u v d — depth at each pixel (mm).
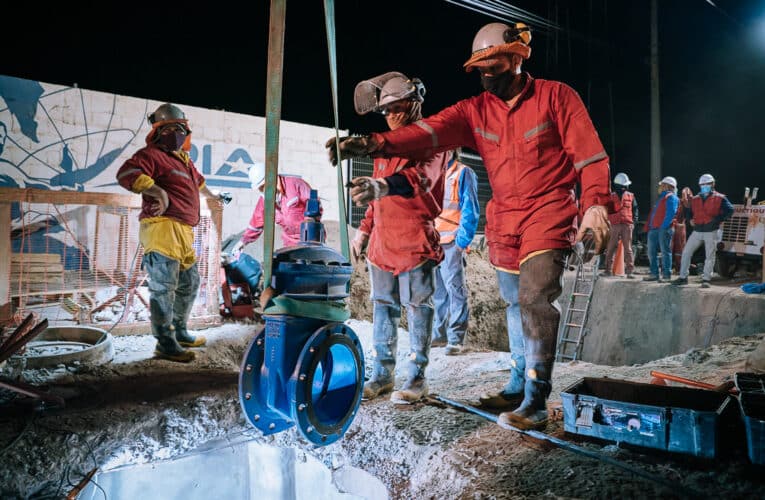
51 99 7891
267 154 1897
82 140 8109
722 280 11516
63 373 4219
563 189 2852
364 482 3027
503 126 2904
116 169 8367
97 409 3504
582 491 2291
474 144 3152
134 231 8039
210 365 4723
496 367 5000
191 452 3564
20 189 5340
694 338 9680
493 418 3176
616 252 12078
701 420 2439
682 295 10070
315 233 2371
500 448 2770
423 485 2725
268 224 1969
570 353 11539
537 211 2850
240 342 5648
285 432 3568
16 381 3406
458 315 5594
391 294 3627
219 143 9086
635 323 10617
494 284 11258
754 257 11438
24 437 3090
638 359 10406
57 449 3100
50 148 7898
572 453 2654
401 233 3449
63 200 5566
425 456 2844
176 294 5000
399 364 5164
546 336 2863
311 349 2027
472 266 11680
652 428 2557
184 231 4633
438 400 3555
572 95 2768
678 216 12422
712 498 2162
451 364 5238
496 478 2504
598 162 2678
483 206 14172
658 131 16938
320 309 2105
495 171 2982
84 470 3139
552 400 3533
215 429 3709
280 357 2041
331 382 2246
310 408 2021
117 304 6281
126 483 3295
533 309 2855
